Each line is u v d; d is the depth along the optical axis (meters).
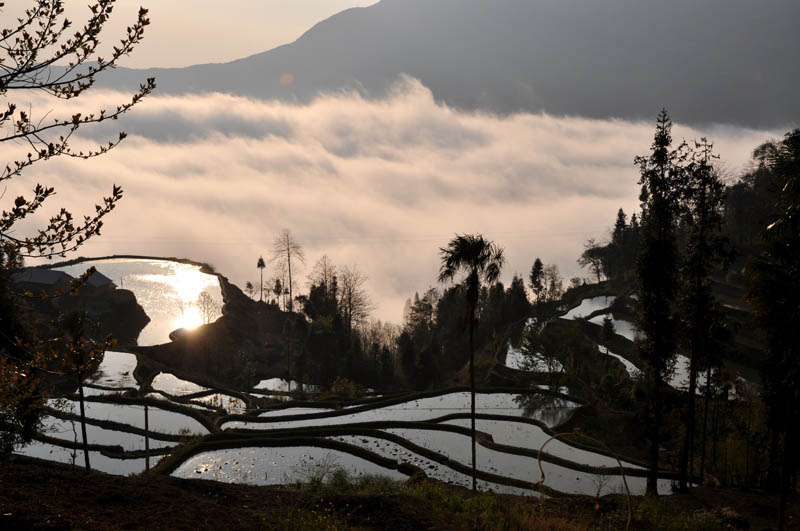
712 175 38.50
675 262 39.84
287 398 88.06
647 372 43.84
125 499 16.08
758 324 28.78
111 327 123.00
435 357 106.38
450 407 77.19
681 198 38.78
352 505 19.23
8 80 9.55
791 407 26.75
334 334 124.94
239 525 15.65
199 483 21.00
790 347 27.12
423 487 25.11
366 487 28.61
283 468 51.38
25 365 11.80
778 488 40.44
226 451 56.38
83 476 17.70
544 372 88.06
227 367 109.75
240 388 96.69
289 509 17.11
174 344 110.00
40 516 13.38
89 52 10.28
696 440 51.28
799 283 25.50
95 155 9.90
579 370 88.12
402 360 113.06
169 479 21.19
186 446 56.00
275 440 58.06
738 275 113.62
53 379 80.38
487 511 19.80
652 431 42.12
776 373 36.38
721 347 43.03
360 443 60.94
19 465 18.25
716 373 47.72
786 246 24.80
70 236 9.97
